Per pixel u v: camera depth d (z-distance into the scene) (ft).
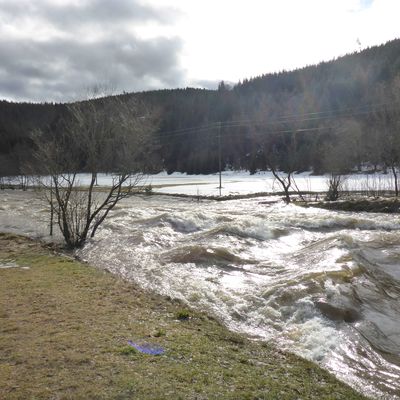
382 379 20.66
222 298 31.94
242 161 309.63
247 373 17.89
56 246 51.21
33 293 27.94
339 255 41.68
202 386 16.05
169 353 19.02
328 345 24.16
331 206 90.74
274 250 49.01
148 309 26.32
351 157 151.94
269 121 229.66
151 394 15.10
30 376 16.20
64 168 57.41
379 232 58.59
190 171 331.16
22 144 245.65
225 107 357.20
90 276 33.96
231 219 66.95
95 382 15.81
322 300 29.81
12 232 62.54
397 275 38.75
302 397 16.37
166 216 67.41
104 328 21.65
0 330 21.02
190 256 44.27
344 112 224.12
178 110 392.68
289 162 171.53
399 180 141.59
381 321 27.99
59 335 20.36
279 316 28.84
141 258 45.68
